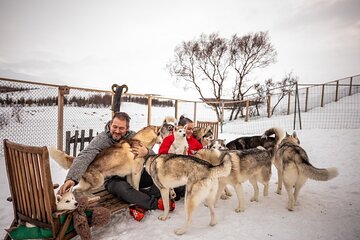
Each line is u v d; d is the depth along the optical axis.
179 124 4.43
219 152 3.20
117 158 2.99
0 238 2.29
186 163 2.64
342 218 2.74
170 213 2.95
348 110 12.27
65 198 2.00
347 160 5.30
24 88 5.01
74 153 5.48
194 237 2.34
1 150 5.38
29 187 2.00
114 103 4.83
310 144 6.83
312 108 13.99
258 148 3.45
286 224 2.61
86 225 2.03
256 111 16.56
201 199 2.51
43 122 7.66
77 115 8.81
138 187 3.20
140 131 3.57
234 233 2.42
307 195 3.50
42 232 1.97
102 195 2.95
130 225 2.62
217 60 19.77
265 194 3.51
